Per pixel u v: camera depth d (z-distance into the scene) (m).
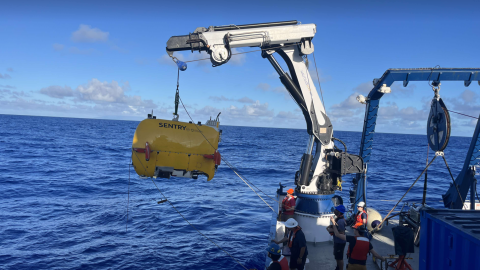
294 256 6.46
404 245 6.43
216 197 24.09
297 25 8.13
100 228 16.55
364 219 8.45
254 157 55.28
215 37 7.82
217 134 7.79
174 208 19.61
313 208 8.76
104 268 12.28
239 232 16.39
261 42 8.06
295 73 8.62
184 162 7.48
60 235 15.42
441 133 7.91
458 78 8.44
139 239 15.19
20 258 12.86
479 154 9.27
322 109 8.90
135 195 24.19
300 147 85.62
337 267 6.73
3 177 29.75
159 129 7.45
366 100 9.41
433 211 5.61
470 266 4.34
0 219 17.52
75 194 24.08
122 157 49.06
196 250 14.06
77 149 57.66
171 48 7.74
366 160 9.71
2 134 85.62
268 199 23.72
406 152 78.00
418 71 8.45
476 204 9.72
